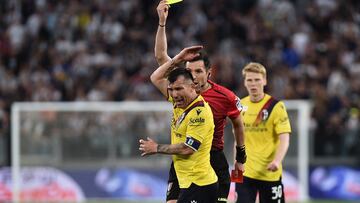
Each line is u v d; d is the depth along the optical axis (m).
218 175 23.05
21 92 51.97
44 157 45.81
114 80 51.31
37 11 58.31
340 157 46.88
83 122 45.94
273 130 26.64
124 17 57.53
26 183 45.75
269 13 57.78
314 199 46.62
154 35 56.69
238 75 52.06
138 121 45.88
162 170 45.75
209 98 22.73
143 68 53.09
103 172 45.88
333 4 58.03
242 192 26.72
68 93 51.53
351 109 48.72
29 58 55.22
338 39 55.53
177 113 21.61
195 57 22.23
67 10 57.97
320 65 52.78
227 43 55.44
